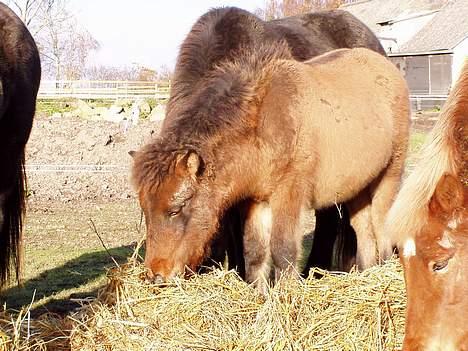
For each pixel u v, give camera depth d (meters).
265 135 5.27
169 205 4.89
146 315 4.69
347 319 4.45
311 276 4.98
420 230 3.13
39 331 4.74
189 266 5.07
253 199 5.57
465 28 35.38
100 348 4.48
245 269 5.87
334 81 5.96
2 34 5.79
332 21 8.11
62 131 17.30
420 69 36.47
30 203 12.34
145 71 51.12
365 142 5.93
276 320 4.40
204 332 4.50
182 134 5.07
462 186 3.08
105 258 8.25
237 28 6.28
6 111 5.73
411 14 44.47
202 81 5.77
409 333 3.16
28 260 8.16
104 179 14.13
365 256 6.64
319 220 7.25
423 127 19.55
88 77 54.06
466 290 3.07
